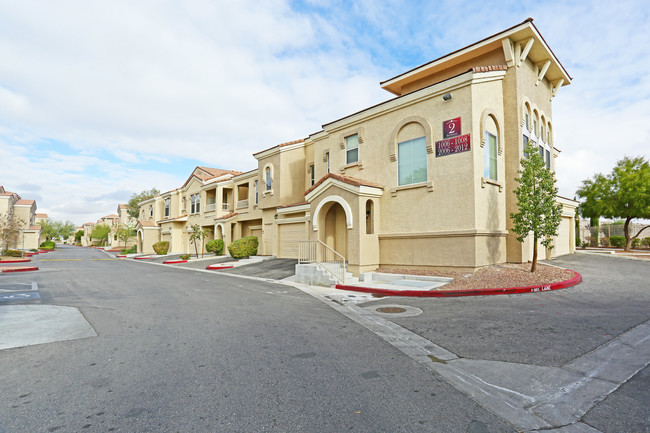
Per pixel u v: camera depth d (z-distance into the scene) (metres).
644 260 15.70
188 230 34.06
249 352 5.23
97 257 37.69
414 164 13.58
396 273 12.77
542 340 5.44
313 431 3.07
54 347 5.56
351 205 13.55
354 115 15.62
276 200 22.06
